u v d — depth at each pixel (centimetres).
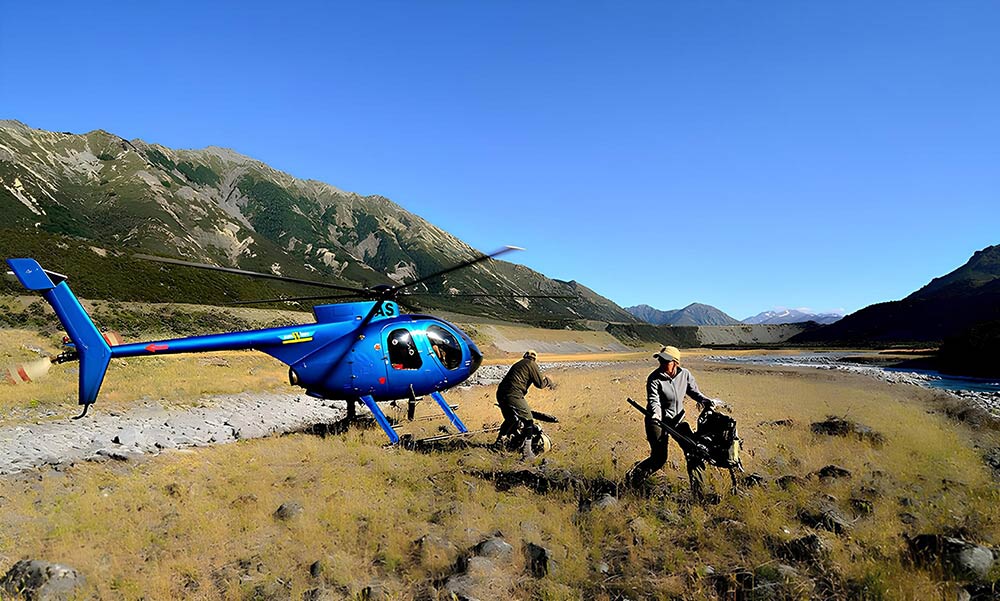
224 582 453
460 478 733
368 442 1003
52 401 1407
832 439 934
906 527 537
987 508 578
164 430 1117
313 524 564
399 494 678
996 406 1839
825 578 434
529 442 911
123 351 989
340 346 1071
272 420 1348
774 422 1138
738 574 436
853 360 6700
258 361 2705
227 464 812
